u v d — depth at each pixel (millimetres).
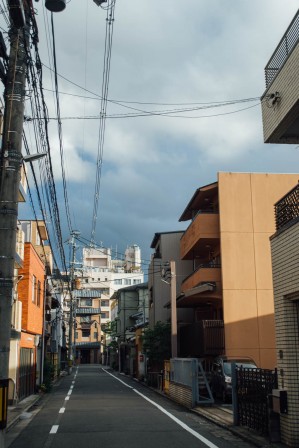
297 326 10438
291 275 10203
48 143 11945
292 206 10680
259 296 24891
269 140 12289
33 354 25109
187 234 30859
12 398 19125
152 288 37531
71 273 45219
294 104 10445
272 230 25625
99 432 12359
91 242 42625
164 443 10773
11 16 8750
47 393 25641
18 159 8820
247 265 25188
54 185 13812
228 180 26047
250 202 25859
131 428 13000
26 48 9172
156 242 39438
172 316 24500
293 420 9766
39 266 26906
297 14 11062
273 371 11211
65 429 12914
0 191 8867
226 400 19062
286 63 10906
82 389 28578
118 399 21672
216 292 25672
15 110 8969
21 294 22438
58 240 19750
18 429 13227
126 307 62406
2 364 7977
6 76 9242
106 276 104562
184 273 35656
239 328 24438
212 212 27094
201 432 12320
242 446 10367
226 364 20797
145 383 32344
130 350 46094
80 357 97438
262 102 12547
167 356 29938
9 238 8430
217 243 27750
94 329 97062
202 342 24734
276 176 26266
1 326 8086
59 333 52219
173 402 20391
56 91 10984
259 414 11359
